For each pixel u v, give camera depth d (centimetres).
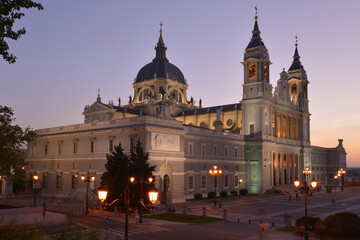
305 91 13388
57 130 8994
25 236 1772
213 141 9162
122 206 5538
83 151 8156
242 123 10719
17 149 2656
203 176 8725
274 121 11462
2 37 1930
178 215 5297
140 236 3769
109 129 7506
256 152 10231
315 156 14825
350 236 3609
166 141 7244
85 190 7456
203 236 3794
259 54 10706
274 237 3728
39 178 9281
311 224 3919
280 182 11325
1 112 2512
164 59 13988
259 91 10506
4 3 1912
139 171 5681
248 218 5209
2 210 5275
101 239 3491
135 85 13738
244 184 10238
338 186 15025
